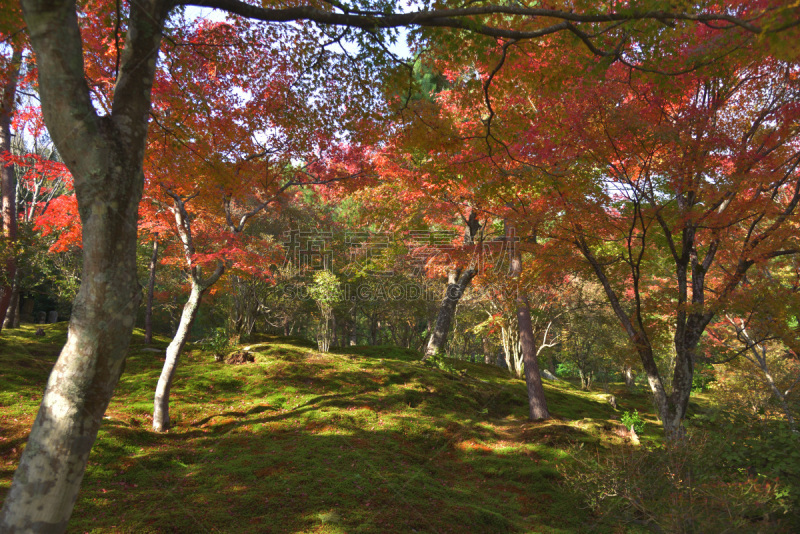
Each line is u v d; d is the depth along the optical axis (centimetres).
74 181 276
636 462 579
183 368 1277
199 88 660
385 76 516
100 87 680
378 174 1100
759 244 686
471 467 862
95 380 272
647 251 861
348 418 984
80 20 586
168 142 693
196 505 572
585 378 2506
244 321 1809
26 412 827
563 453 923
